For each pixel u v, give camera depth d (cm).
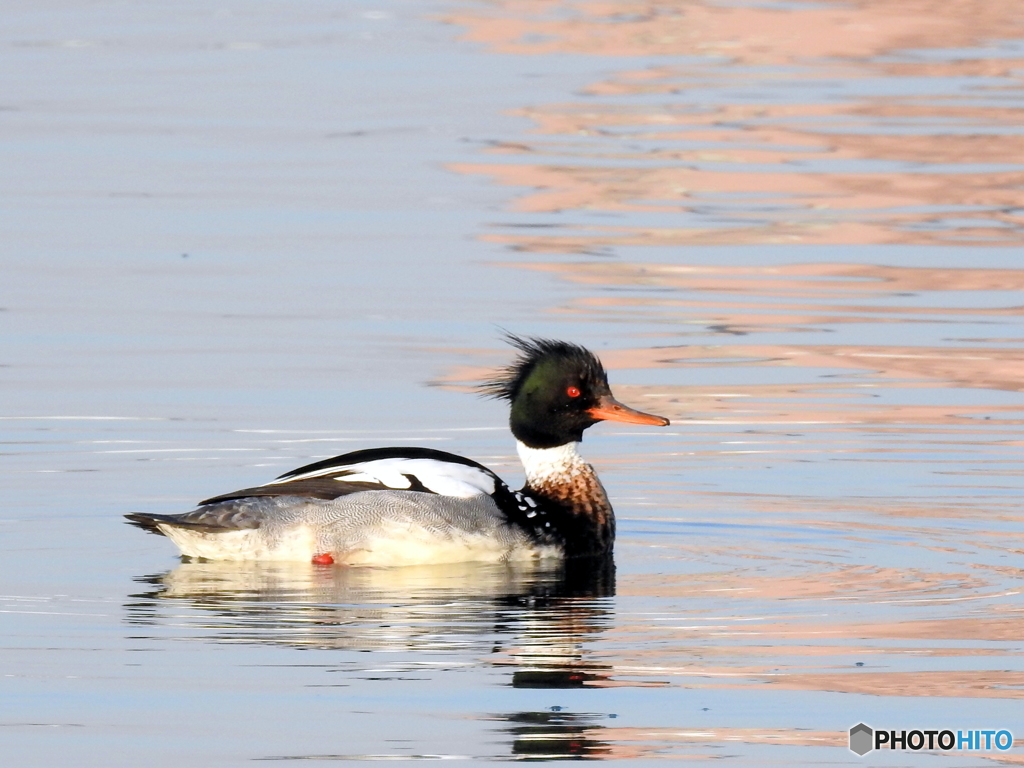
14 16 4119
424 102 3275
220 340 1970
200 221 2511
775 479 1514
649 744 958
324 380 1822
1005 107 3198
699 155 2897
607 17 4103
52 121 3117
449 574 1297
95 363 1878
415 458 1376
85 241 2403
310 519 1320
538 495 1381
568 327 2017
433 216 2538
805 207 2591
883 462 1553
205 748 955
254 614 1179
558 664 1076
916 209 2570
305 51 3725
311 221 2509
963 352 1911
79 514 1421
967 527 1382
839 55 3681
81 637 1125
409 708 1011
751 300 2134
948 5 4175
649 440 1630
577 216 2550
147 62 3616
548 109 3216
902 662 1077
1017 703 1009
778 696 1024
